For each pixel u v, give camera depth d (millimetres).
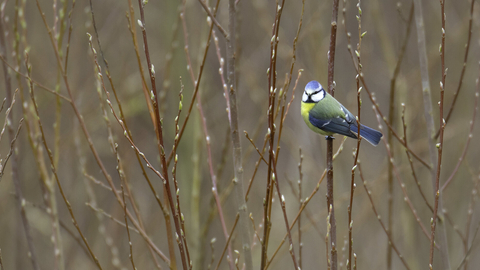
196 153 10477
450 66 13477
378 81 14320
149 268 12445
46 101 12586
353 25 13398
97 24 13258
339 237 12227
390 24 13211
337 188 12398
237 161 5738
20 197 6789
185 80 11859
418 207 13039
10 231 11938
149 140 14852
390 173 7910
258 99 11711
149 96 5539
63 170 13016
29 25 12609
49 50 12812
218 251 13297
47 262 12648
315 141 13055
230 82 5668
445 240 7219
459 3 13578
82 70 12344
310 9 12195
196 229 10586
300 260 5773
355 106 12320
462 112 13375
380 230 13812
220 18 12586
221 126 13227
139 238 12883
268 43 13773
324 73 11828
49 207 7238
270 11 13203
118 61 13633
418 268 12219
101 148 13766
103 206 13227
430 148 7359
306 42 12453
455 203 13242
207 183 12195
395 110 12117
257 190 14883
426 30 13414
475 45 12867
